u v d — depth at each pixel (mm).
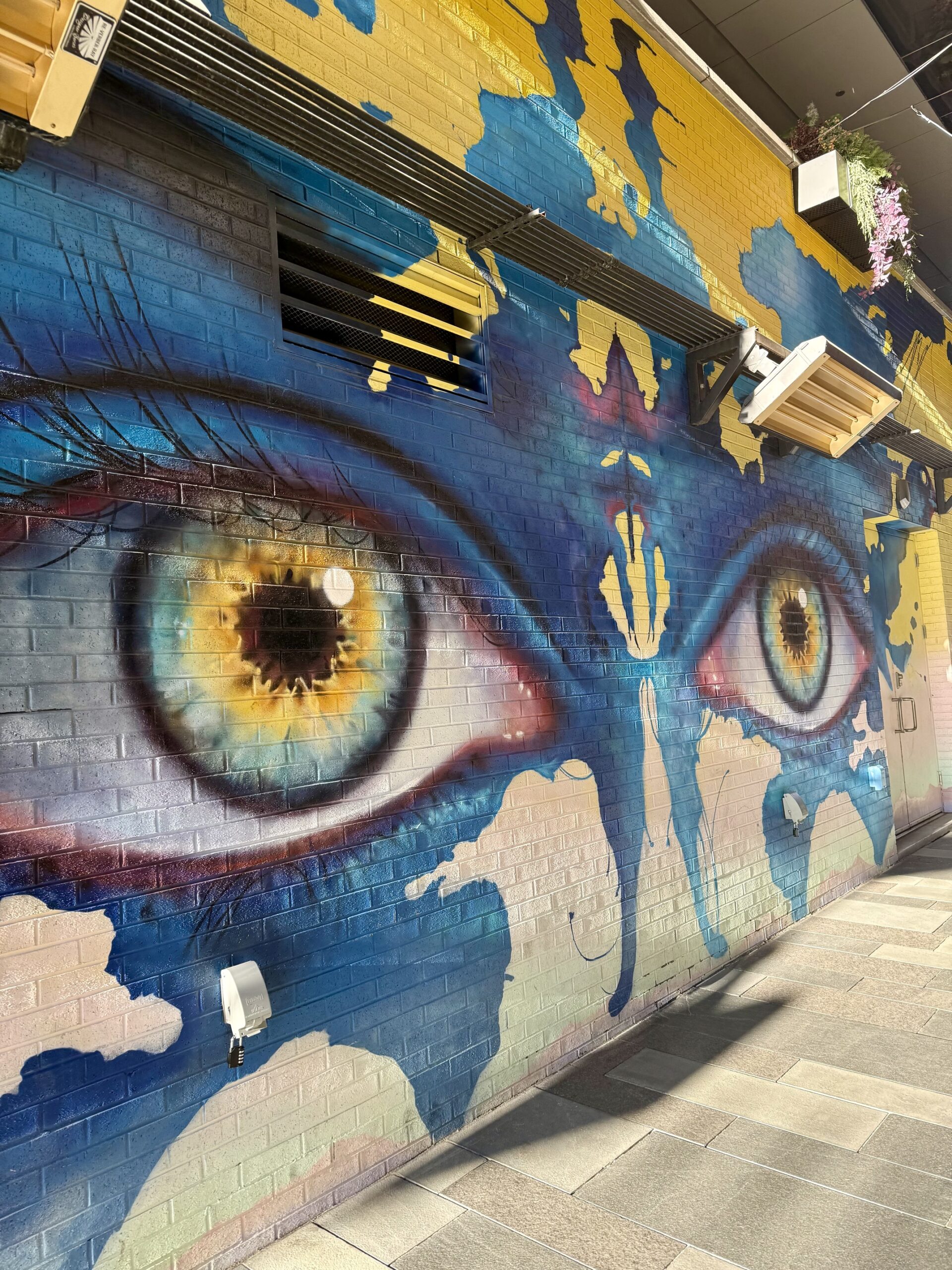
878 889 6016
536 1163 2725
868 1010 3855
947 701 8289
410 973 2826
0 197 2021
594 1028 3584
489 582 3287
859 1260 2227
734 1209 2459
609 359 4094
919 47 5789
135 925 2125
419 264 3133
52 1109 1940
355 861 2686
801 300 6086
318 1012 2531
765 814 5055
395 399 2975
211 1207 2217
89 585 2104
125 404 2215
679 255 4664
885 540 7797
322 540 2680
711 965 4406
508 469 3434
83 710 2066
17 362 2014
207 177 2473
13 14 1683
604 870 3730
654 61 4656
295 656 2564
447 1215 2465
